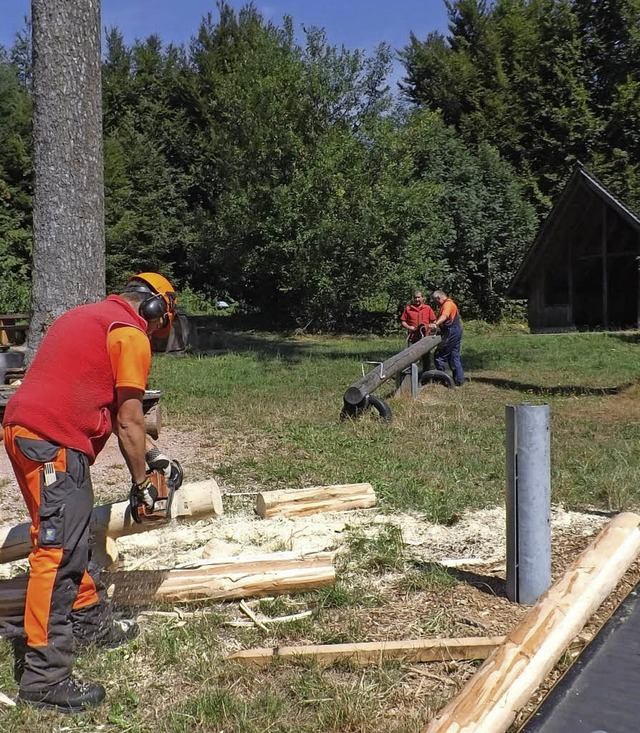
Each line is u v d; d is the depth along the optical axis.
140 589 4.25
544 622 3.36
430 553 5.17
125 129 37.25
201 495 3.97
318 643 3.86
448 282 32.72
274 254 28.91
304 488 6.34
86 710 3.29
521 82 40.38
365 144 28.91
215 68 39.62
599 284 30.89
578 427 10.04
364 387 10.20
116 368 3.39
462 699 2.93
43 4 8.45
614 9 39.47
